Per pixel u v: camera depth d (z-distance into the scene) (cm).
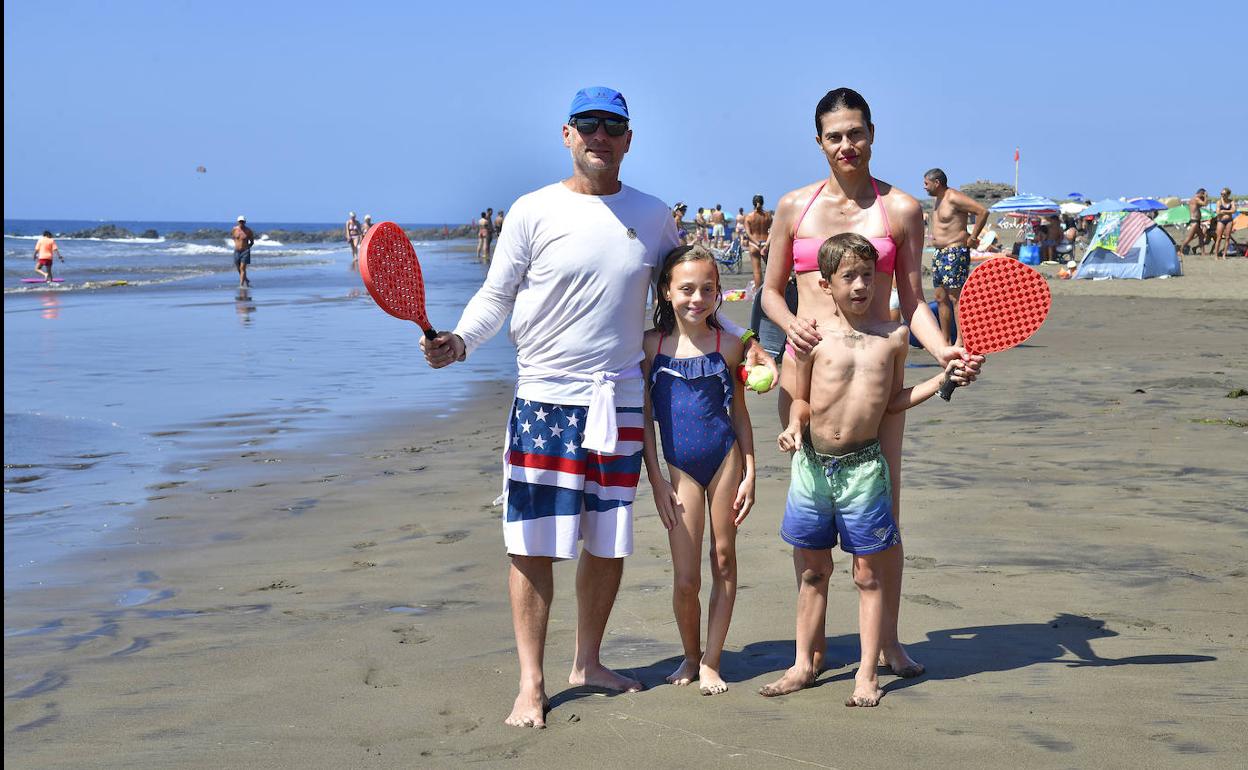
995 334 356
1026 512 548
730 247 2773
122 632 417
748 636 403
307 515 594
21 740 320
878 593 345
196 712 339
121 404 972
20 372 1177
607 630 414
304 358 1295
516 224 360
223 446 788
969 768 285
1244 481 598
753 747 304
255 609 442
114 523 584
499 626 416
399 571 490
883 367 348
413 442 797
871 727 315
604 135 353
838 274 350
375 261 330
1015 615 409
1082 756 289
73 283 2939
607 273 355
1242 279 2248
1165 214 3700
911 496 586
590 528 360
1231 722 308
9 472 708
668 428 362
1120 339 1312
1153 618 401
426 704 344
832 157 374
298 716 335
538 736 319
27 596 464
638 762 298
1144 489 588
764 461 688
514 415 359
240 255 2730
